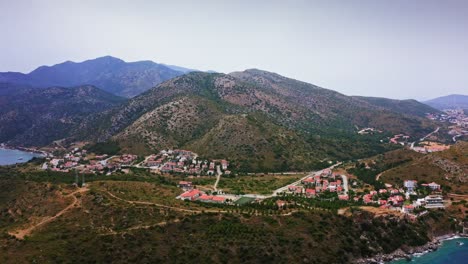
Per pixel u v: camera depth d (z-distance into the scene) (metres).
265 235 189.88
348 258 188.00
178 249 175.62
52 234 178.12
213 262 170.25
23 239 172.12
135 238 177.38
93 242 171.75
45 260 156.62
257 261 174.25
